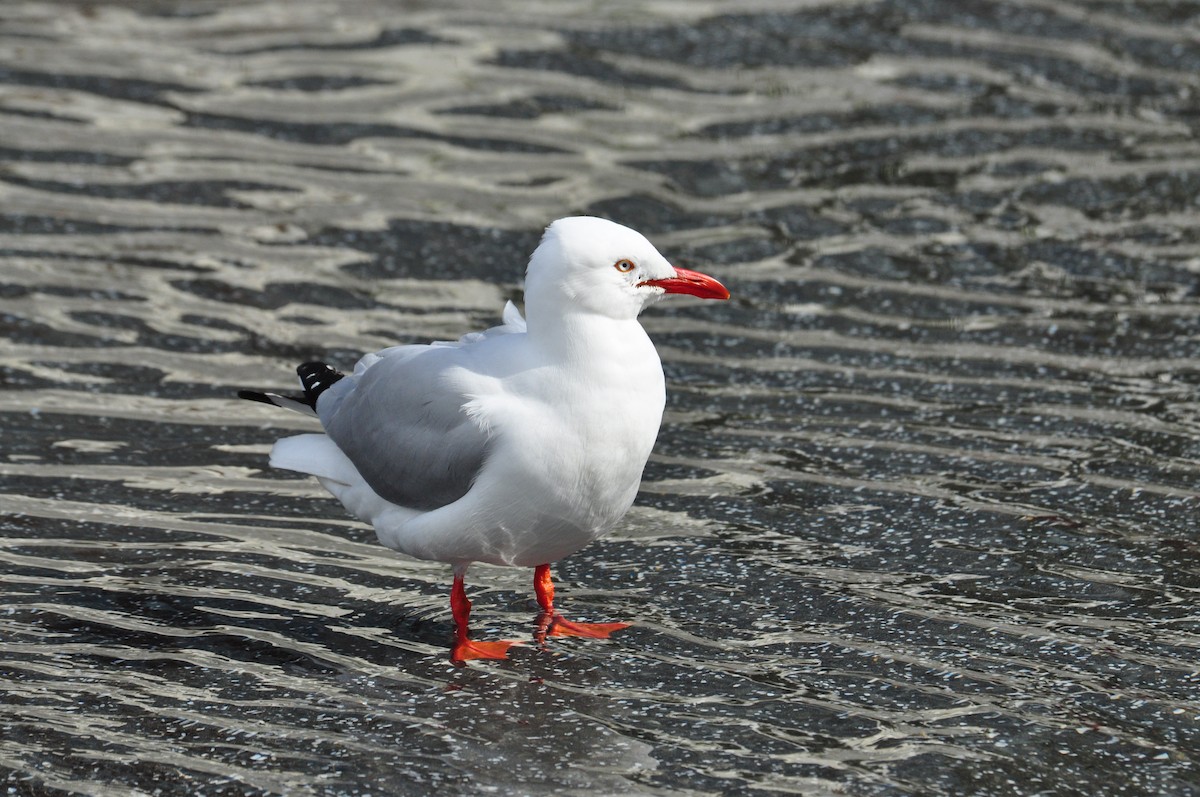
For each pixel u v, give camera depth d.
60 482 11.57
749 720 8.71
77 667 9.23
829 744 8.45
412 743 8.46
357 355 13.86
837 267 15.84
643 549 10.84
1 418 12.50
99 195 17.08
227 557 10.66
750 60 21.41
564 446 8.95
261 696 8.96
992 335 14.35
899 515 11.21
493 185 17.67
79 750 8.34
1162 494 11.41
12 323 14.19
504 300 15.06
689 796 7.96
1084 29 22.22
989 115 19.55
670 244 16.30
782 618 9.90
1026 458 12.02
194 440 12.35
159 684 9.07
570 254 8.98
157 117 19.28
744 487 11.69
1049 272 15.67
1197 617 9.80
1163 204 17.17
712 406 13.06
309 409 10.38
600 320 9.03
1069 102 19.88
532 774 8.16
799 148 18.75
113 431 12.41
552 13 23.17
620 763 8.27
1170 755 8.34
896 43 21.91
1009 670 9.23
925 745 8.44
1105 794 8.00
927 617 9.85
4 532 10.84
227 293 15.00
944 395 13.17
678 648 9.55
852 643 9.57
